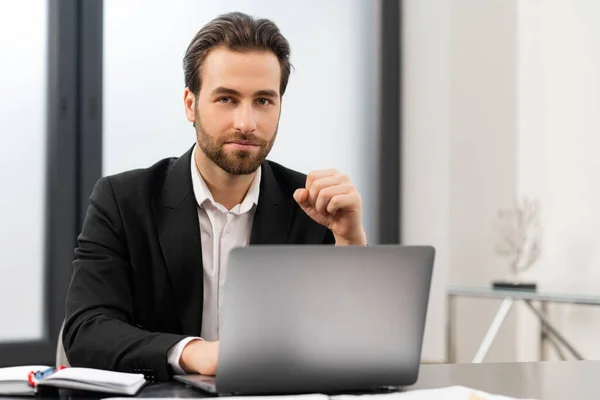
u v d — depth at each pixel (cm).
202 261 230
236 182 231
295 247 150
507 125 536
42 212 455
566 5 498
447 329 490
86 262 219
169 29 483
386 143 549
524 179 529
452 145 525
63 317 454
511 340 530
